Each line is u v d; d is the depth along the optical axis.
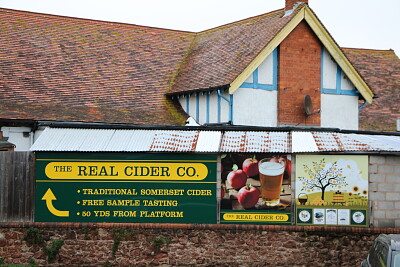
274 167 13.91
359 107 22.34
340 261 13.82
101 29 25.00
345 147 13.91
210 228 13.83
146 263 13.83
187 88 21.73
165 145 14.09
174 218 13.99
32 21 23.78
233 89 19.47
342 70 21.78
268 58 20.58
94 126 14.86
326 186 13.92
